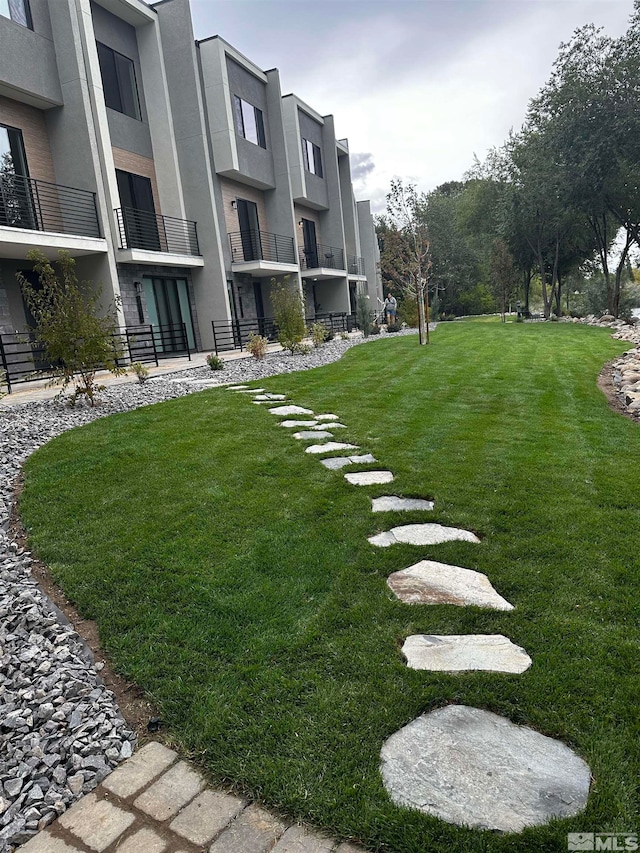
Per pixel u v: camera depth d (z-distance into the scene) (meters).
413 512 3.43
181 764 1.75
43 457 4.99
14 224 11.47
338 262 25.20
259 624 2.40
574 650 2.09
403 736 1.75
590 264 28.08
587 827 1.41
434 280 35.84
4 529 3.66
